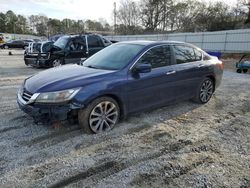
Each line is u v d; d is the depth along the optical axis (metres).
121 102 4.55
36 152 3.76
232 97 7.16
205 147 4.03
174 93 5.42
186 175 3.27
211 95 6.54
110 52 5.27
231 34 26.78
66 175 3.23
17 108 5.68
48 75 4.55
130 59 4.74
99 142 4.11
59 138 4.21
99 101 4.29
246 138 4.39
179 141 4.23
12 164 3.43
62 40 12.74
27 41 36.69
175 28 59.34
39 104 3.97
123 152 3.82
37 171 3.29
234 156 3.77
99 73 4.45
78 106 4.05
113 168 3.41
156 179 3.18
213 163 3.56
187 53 5.79
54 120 4.02
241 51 26.12
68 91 3.99
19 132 4.41
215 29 41.06
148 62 4.90
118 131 4.54
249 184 3.10
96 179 3.16
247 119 5.35
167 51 5.30
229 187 3.04
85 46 11.72
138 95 4.75
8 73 11.20
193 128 4.79
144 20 61.62
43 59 12.48
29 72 11.63
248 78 10.85
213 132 4.62
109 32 64.44
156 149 3.94
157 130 4.64
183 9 58.88
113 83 4.36
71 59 12.02
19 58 19.95
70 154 3.73
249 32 25.30
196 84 5.95
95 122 4.36
